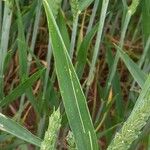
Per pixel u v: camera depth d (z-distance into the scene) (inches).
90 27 14.5
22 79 13.5
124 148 7.0
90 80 14.8
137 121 6.8
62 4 17.1
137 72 12.3
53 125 6.7
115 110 17.0
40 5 13.9
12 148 14.3
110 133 15.3
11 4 12.4
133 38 18.5
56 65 8.0
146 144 14.9
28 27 15.9
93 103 18.1
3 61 13.8
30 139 10.0
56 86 18.1
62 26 12.7
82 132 8.2
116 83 15.4
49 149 6.8
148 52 14.8
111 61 15.5
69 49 13.1
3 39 13.5
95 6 14.0
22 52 13.1
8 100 13.0
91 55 18.2
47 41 19.2
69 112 8.2
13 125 10.0
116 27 20.0
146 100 6.7
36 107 14.3
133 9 12.4
